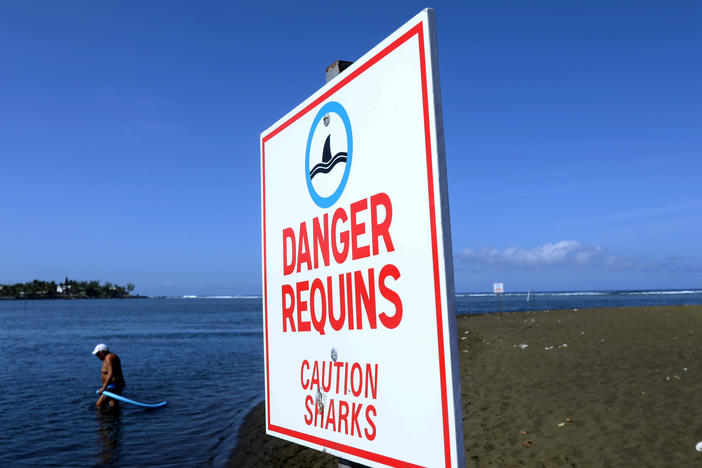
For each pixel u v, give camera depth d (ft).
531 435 24.06
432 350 5.16
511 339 60.59
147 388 54.80
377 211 6.10
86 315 292.40
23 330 163.32
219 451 30.63
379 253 6.04
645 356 41.57
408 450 5.45
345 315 6.68
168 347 101.91
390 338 5.81
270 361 8.61
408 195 5.59
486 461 21.48
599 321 76.95
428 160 5.32
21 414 43.42
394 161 5.83
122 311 364.99
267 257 8.84
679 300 284.20
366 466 6.19
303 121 7.88
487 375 39.42
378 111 6.13
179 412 42.96
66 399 50.31
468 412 29.25
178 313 318.86
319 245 7.32
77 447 33.32
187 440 33.99
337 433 6.74
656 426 23.26
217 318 244.63
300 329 7.75
